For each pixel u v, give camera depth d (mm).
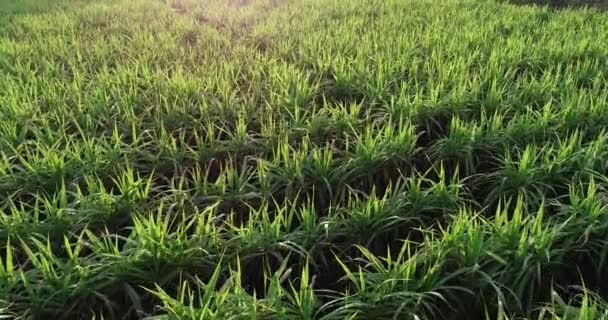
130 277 3354
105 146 4738
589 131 5113
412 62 6805
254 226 4074
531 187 4250
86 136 5199
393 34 8430
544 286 3510
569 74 6273
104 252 3412
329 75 6930
